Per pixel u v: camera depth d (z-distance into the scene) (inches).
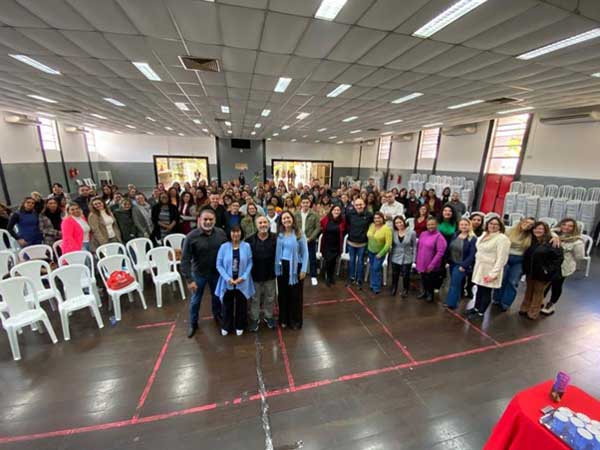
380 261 143.9
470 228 122.6
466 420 73.4
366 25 105.0
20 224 156.9
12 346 91.7
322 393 81.7
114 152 576.4
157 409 75.3
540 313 128.4
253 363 93.7
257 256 103.2
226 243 100.4
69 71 166.2
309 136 550.9
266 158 676.1
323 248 153.8
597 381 87.8
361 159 701.3
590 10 90.0
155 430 69.3
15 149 327.6
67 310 102.7
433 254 132.6
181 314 123.9
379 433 69.4
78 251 125.9
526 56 130.2
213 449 64.7
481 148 353.4
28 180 348.2
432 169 446.0
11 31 113.4
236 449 64.9
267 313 113.3
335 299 141.2
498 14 93.9
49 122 404.2
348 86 189.3
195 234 101.5
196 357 96.1
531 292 123.9
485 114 291.9
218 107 276.2
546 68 145.8
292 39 118.5
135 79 182.5
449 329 115.8
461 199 347.6
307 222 154.3
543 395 53.7
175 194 198.1
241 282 100.4
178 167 625.0
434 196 233.6
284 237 104.5
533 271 118.5
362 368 92.4
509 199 286.2
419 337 110.0
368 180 606.2
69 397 78.5
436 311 130.5
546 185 276.8
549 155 276.4
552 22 98.0
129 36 117.4
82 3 92.7
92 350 98.7
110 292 115.4
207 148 634.2
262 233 102.7
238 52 133.6
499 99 218.7
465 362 96.0
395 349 102.5
